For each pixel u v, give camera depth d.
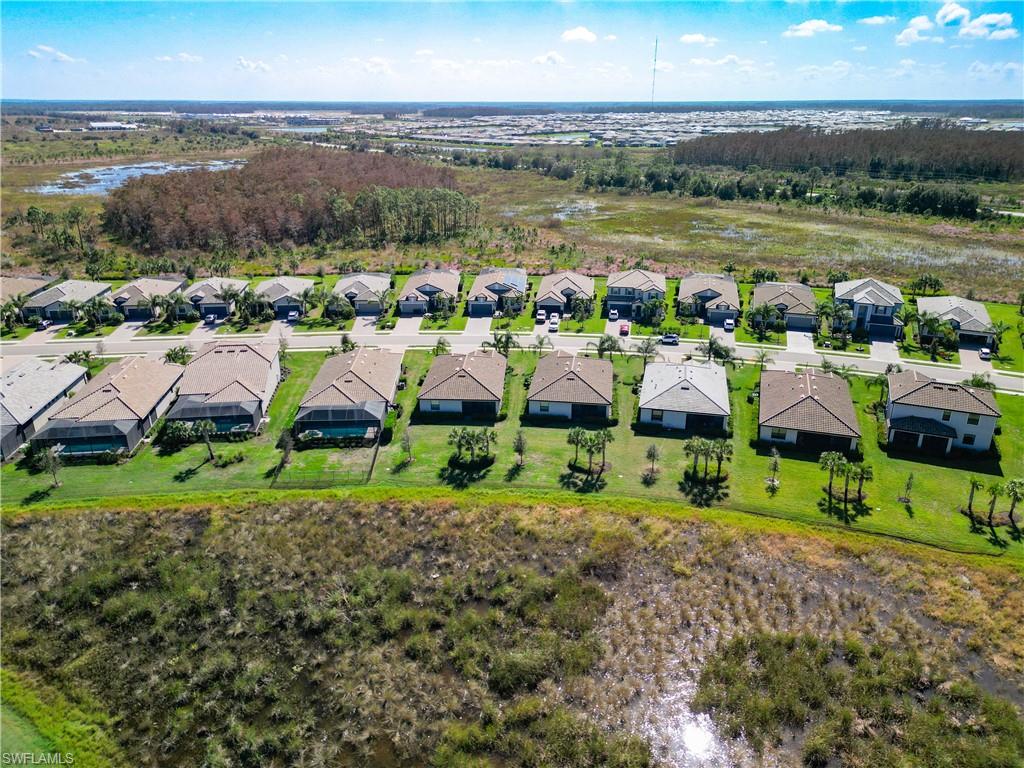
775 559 56.66
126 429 71.94
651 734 42.59
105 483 67.06
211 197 162.75
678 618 51.16
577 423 77.81
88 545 58.84
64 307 106.88
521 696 45.09
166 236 148.88
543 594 53.19
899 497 63.81
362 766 40.81
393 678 46.44
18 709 44.44
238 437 74.62
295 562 56.78
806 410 72.81
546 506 63.16
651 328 104.88
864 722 42.97
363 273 122.50
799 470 68.56
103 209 177.62
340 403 76.19
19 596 53.59
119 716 44.06
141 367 82.50
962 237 159.50
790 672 46.09
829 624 50.41
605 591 53.91
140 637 49.97
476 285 114.69
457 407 79.38
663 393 77.19
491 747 41.72
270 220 154.88
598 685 45.84
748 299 115.56
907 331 103.12
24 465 70.25
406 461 70.25
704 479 66.50
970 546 57.38
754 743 41.88
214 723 43.69
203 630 50.62
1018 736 41.66
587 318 108.88
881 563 55.78
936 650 47.88
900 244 153.88
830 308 100.50
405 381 87.06
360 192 168.12
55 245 148.75
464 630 49.84
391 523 61.47
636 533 59.91
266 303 110.00
